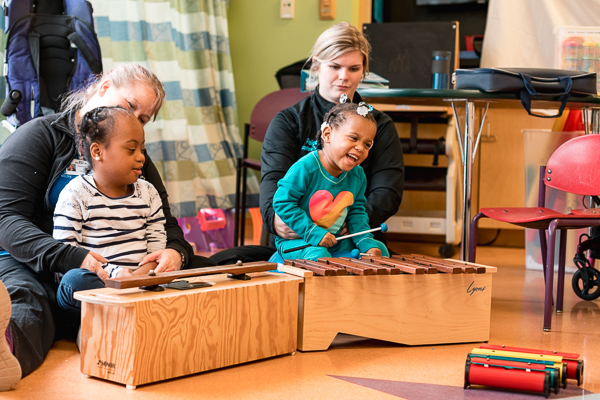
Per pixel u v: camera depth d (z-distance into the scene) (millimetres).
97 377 1322
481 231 3910
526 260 3055
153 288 1317
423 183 3436
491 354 1354
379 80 2682
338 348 1612
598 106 2385
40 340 1411
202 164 3387
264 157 2074
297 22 3713
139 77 1707
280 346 1503
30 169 1629
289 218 1815
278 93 3125
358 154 1778
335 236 1919
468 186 2230
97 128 1551
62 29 2422
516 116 3547
